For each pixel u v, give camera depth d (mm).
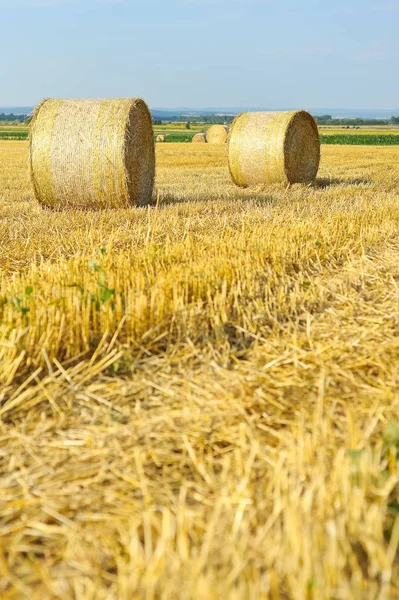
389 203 11383
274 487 2723
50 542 2611
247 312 5027
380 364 4145
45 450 3328
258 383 3973
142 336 4531
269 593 2180
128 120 10781
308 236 7824
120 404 3811
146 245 7098
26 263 7285
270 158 16062
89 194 11039
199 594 2082
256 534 2502
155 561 2244
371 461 2785
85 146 10805
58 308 4684
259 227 8305
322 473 2688
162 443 3322
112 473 3088
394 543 2270
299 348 4473
